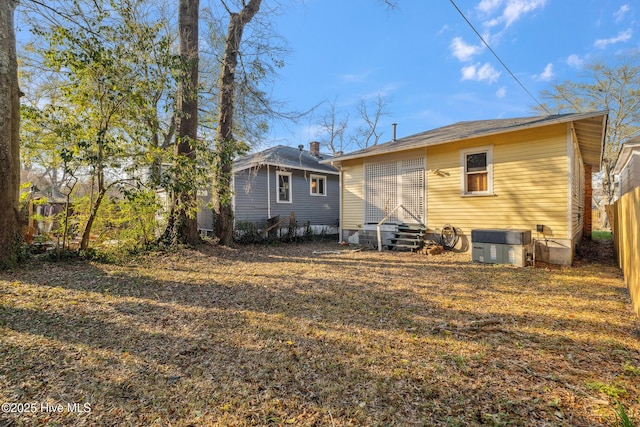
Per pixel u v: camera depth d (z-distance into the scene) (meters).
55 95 8.84
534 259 7.87
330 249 11.07
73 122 6.91
